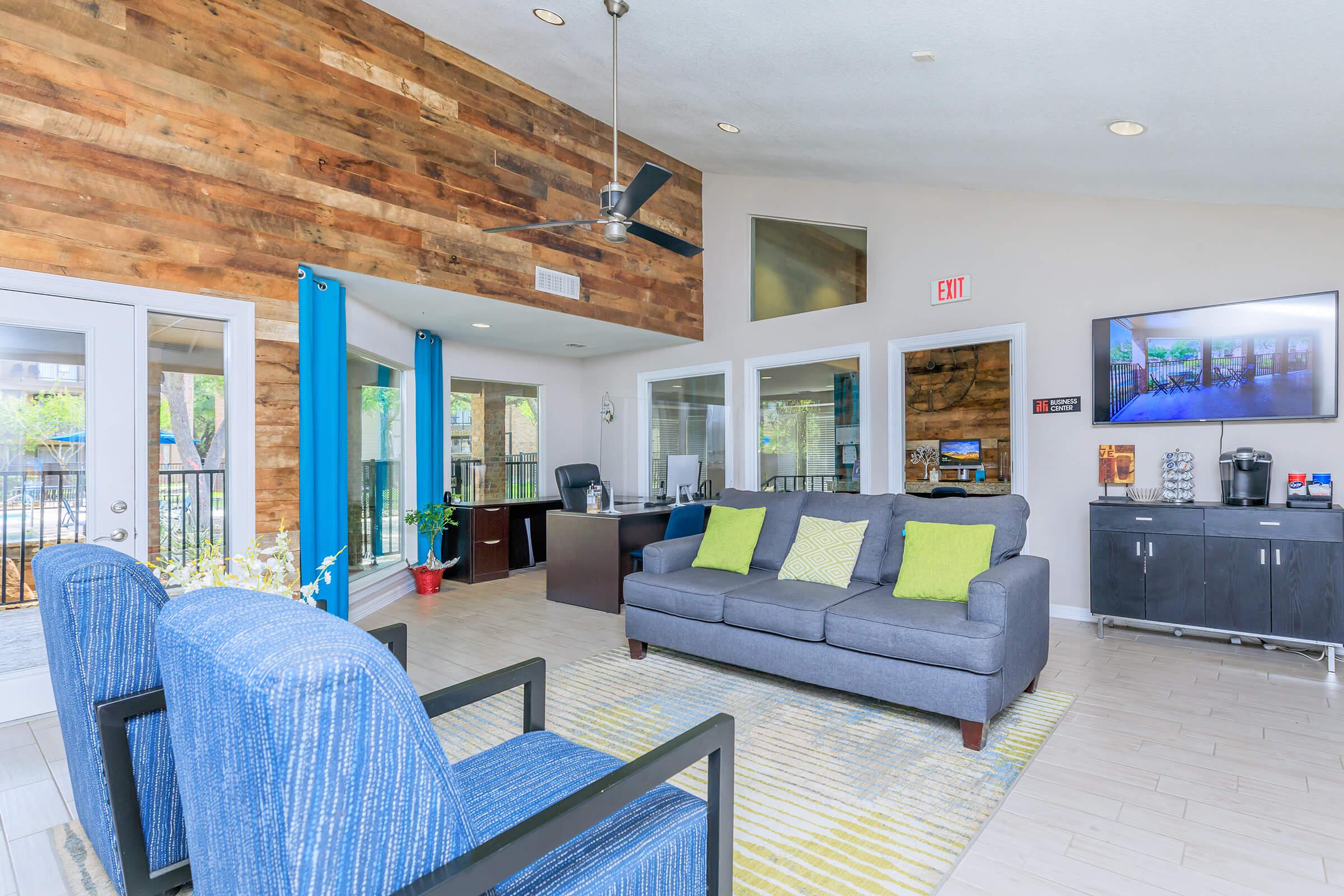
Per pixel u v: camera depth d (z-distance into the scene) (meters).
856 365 5.74
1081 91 2.93
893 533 3.61
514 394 7.40
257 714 0.77
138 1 3.15
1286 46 2.25
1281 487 3.90
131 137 3.14
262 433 3.59
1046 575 3.21
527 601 5.28
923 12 2.62
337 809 0.81
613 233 3.31
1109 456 4.43
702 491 6.75
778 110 4.23
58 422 3.03
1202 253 4.14
